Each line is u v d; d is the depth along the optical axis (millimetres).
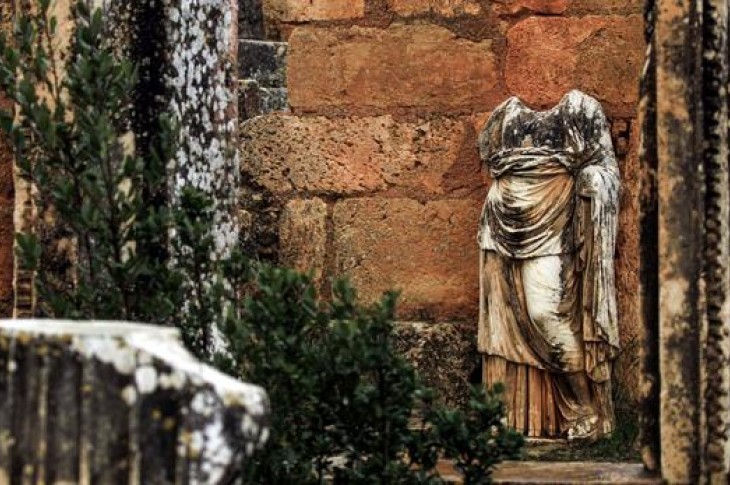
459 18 15172
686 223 12242
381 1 15297
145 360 7895
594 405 14148
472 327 14906
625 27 14922
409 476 10891
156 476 7859
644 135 12430
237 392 7883
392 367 10758
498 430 11352
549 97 14992
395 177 15195
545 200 14211
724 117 12312
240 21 17516
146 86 12367
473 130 15094
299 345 10570
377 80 15273
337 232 15227
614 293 14117
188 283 11688
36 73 10922
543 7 15055
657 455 12430
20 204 12266
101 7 12219
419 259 15109
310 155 15297
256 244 15273
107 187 10594
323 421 10773
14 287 12531
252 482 10562
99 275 11008
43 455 7918
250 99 16141
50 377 7934
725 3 12367
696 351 12227
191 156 12641
